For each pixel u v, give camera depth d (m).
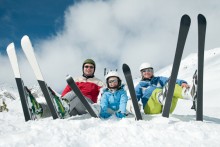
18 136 3.10
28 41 4.74
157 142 3.03
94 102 5.83
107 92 5.08
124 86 5.10
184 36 4.30
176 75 4.34
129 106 5.07
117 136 3.25
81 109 5.25
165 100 4.46
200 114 4.41
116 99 5.04
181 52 4.31
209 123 4.30
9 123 4.20
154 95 5.05
